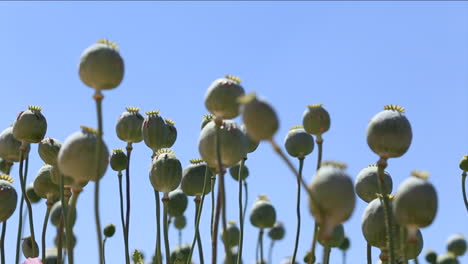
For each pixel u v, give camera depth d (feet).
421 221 2.96
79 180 3.16
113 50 3.18
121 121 4.31
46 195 4.02
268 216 4.85
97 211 3.09
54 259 4.13
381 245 3.31
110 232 4.48
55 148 3.91
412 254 3.35
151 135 4.24
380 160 3.33
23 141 4.01
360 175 3.74
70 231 3.21
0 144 4.23
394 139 3.28
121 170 4.35
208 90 3.39
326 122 4.04
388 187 3.71
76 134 3.15
